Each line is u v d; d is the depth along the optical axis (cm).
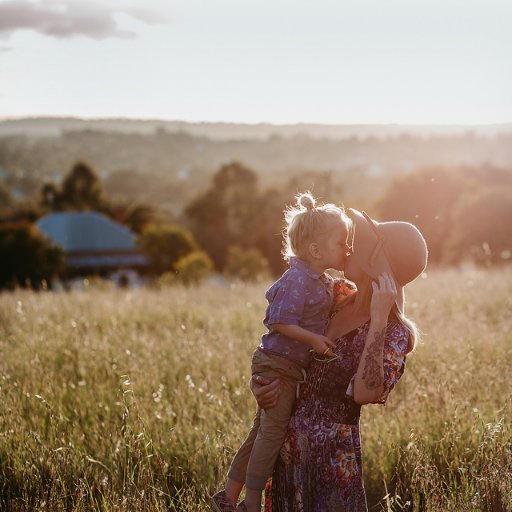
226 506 321
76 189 11788
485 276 1224
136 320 872
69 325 791
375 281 288
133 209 10219
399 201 4778
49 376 530
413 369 527
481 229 4303
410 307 841
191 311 904
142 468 372
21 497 374
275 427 303
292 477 303
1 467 400
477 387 482
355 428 298
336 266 297
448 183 4722
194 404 481
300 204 300
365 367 280
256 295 1071
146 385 505
